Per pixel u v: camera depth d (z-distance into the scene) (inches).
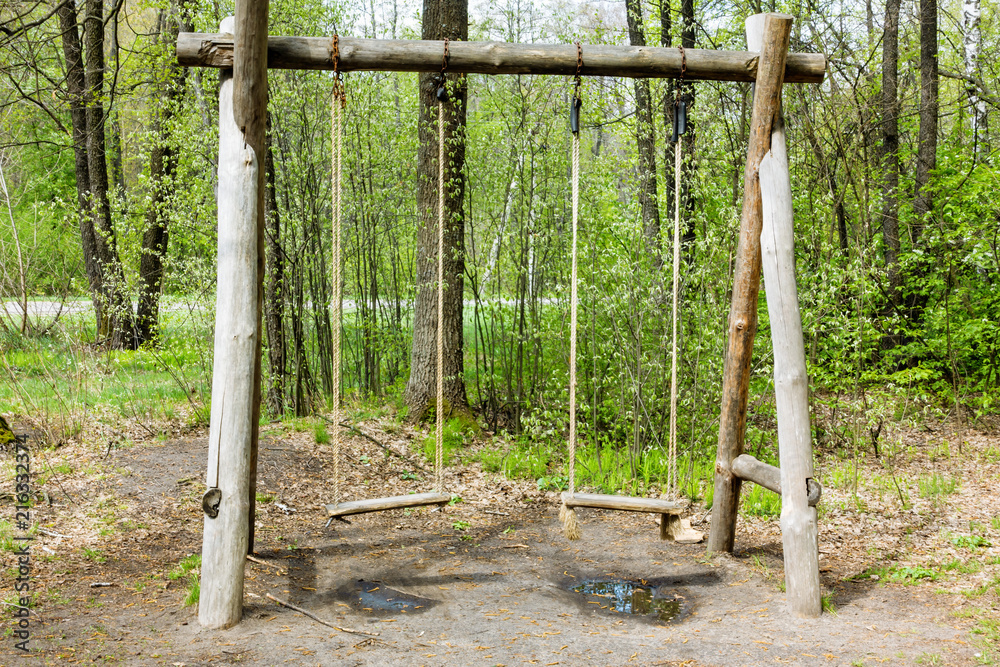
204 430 352.8
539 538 267.9
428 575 225.3
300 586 209.8
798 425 197.6
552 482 333.7
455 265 402.6
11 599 181.6
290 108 405.4
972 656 161.3
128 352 456.8
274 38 197.5
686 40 383.9
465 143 404.5
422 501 205.3
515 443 389.1
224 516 177.9
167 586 200.4
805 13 400.8
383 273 502.9
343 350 518.9
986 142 482.0
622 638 174.6
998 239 387.9
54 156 706.8
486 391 450.3
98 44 515.5
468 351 540.1
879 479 322.0
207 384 391.2
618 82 376.2
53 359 393.1
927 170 469.7
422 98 396.2
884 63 477.4
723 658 163.2
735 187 352.8
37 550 215.9
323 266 446.0
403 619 188.2
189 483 284.7
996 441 377.4
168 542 235.1
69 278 473.7
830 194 344.2
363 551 245.3
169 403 382.0
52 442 310.0
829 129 376.2
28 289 408.8
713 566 233.1
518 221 409.7
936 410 387.9
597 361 363.6
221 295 183.9
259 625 178.4
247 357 183.2
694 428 343.9
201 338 387.2
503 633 178.7
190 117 399.5
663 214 365.7
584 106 387.2
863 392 360.5
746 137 356.8
